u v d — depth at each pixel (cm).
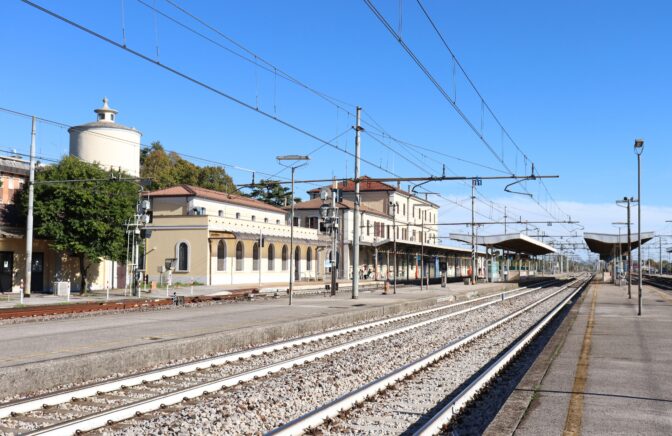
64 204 3553
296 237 6006
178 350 1488
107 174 3809
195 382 1190
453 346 1675
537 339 1933
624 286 6031
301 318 2203
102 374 1262
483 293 4959
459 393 1041
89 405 998
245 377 1216
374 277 7356
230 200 5641
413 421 927
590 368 1219
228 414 942
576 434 757
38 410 961
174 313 2469
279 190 8919
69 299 3203
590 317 2392
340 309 2684
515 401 929
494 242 6294
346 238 6838
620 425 796
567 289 5878
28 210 3241
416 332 2144
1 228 3434
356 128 3259
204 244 4766
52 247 3547
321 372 1320
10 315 2206
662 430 775
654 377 1123
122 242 3681
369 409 991
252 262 5309
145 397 1055
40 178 3588
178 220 4844
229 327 1914
